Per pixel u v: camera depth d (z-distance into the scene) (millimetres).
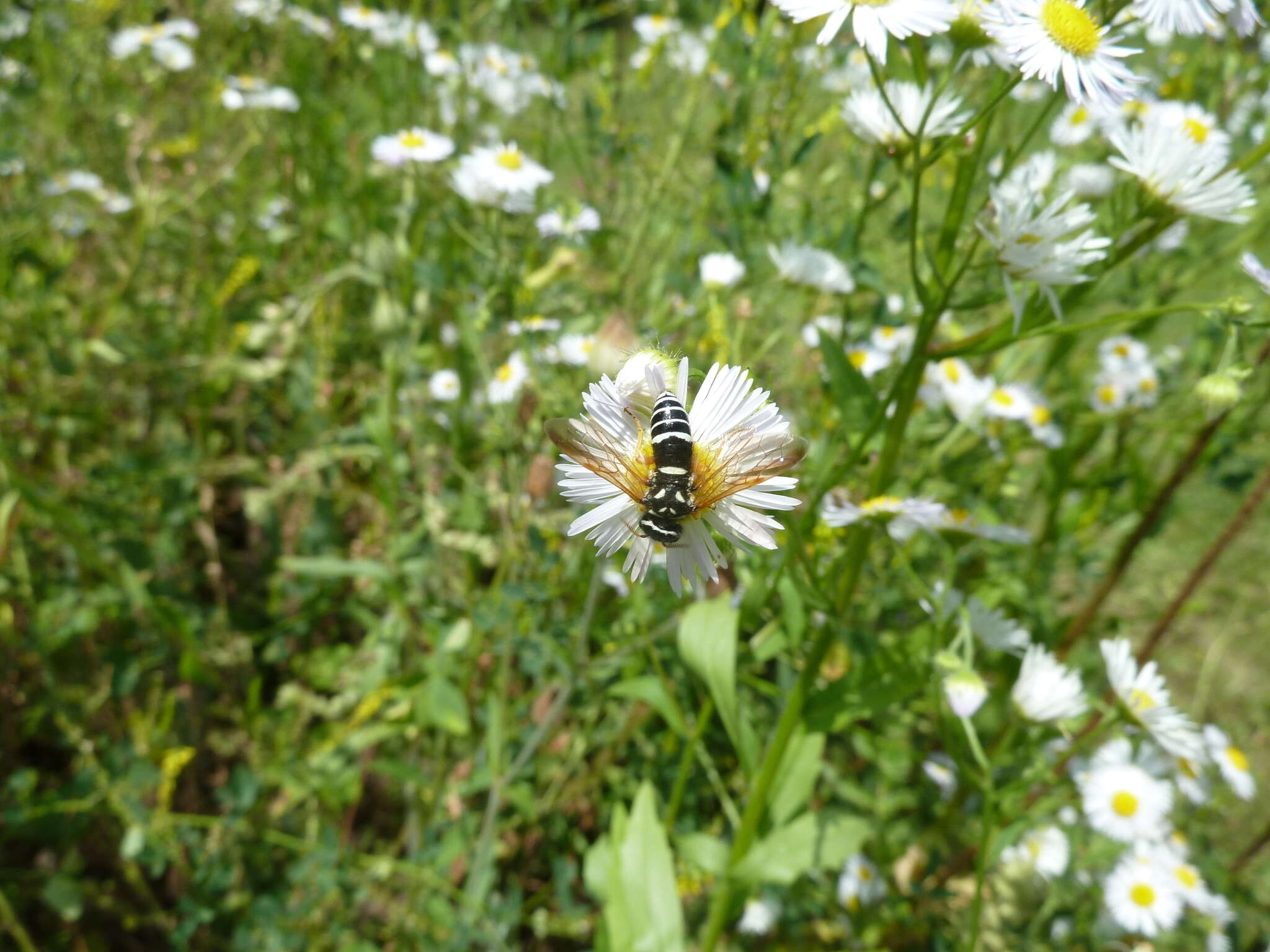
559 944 168
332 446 189
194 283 212
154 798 162
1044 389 194
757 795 126
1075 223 93
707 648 125
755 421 73
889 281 191
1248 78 190
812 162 199
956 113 111
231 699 178
